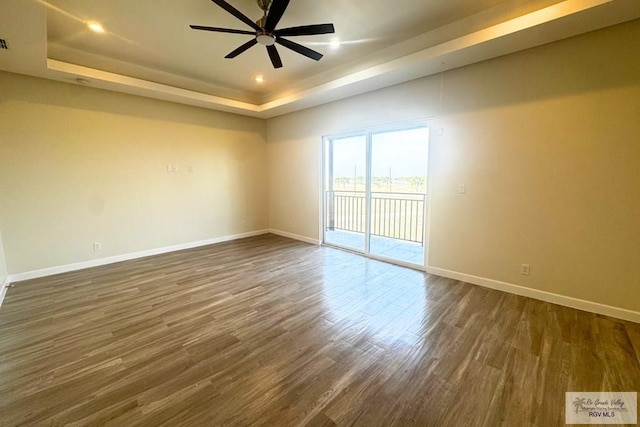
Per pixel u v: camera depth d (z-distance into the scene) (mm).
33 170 3506
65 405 1598
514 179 2965
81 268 3908
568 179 2668
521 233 2973
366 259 4363
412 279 3518
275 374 1850
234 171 5559
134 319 2551
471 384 1752
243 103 5125
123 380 1796
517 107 2879
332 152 5340
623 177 2418
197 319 2551
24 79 3389
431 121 3512
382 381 1781
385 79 3602
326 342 2199
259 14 2701
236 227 5695
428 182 3621
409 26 2926
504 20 2564
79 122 3801
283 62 3803
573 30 2424
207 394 1681
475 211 3266
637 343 2145
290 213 5762
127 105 4195
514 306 2770
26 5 2018
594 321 2471
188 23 2830
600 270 2576
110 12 2625
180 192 4852
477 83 3109
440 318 2557
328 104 4742
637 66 2293
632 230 2414
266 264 4113
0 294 2900
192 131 4922
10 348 2121
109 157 4078
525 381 1773
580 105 2553
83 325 2447
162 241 4695
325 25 2273
